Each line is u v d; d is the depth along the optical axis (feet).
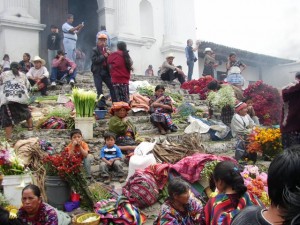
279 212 4.54
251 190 13.48
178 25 56.65
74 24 57.93
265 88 30.94
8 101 20.11
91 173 17.70
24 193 11.22
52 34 39.29
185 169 15.19
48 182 14.48
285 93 13.33
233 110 26.58
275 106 30.27
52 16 52.37
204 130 24.45
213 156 15.62
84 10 57.77
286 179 4.45
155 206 14.92
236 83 36.06
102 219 12.67
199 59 65.21
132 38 49.96
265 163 20.47
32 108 25.31
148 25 55.31
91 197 14.38
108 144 17.99
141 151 16.89
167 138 22.40
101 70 26.07
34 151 16.84
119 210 12.84
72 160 14.24
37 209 11.48
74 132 16.60
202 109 31.19
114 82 24.52
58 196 14.39
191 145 20.01
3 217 7.68
